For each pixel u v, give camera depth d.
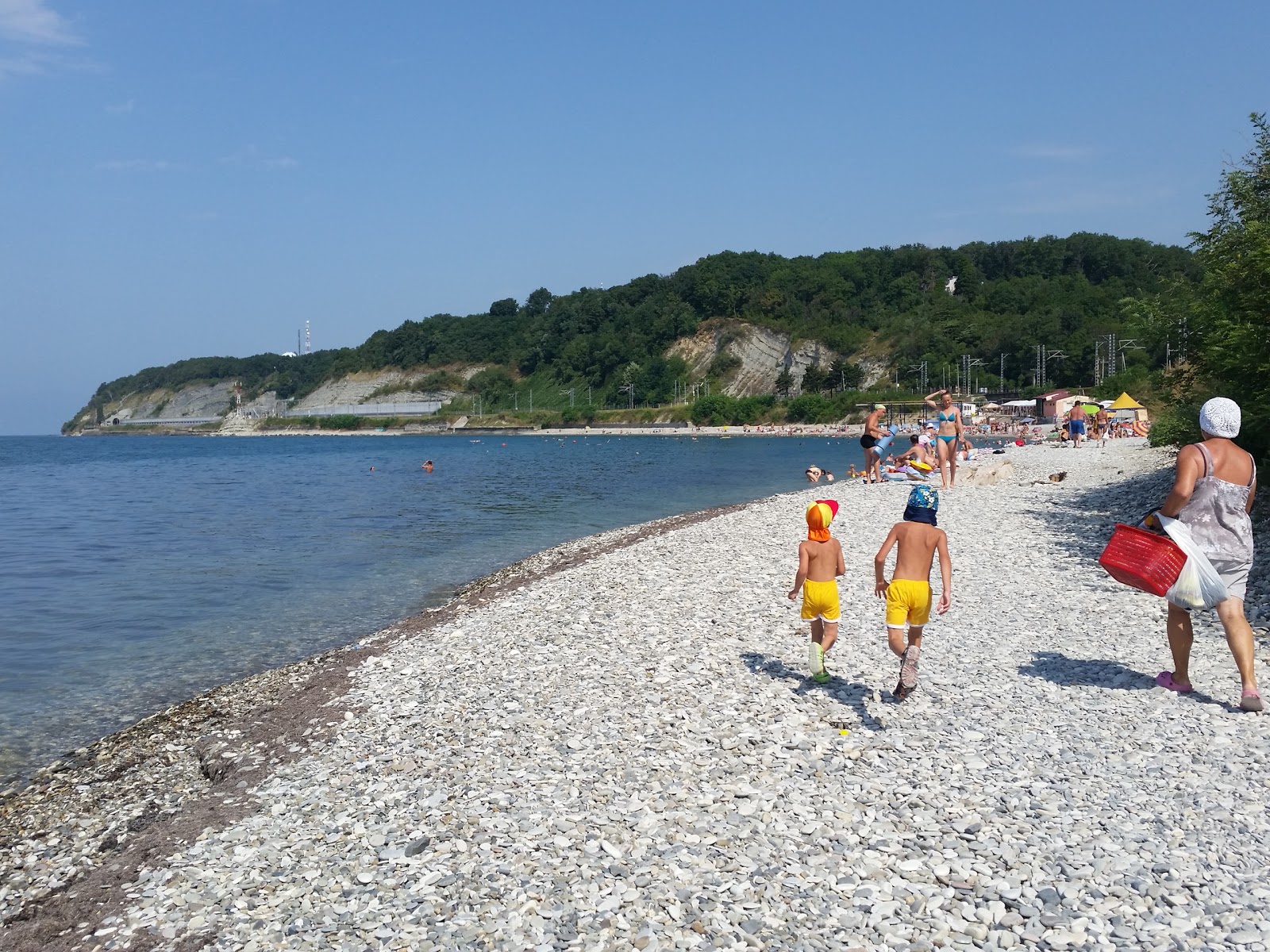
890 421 123.25
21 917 5.93
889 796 6.02
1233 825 5.31
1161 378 19.16
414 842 6.01
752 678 8.89
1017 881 4.84
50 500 42.31
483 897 5.20
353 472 62.81
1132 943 4.24
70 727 10.43
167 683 12.09
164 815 7.59
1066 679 8.20
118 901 5.87
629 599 13.29
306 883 5.70
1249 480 7.20
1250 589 10.90
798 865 5.21
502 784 6.83
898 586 7.77
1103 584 12.24
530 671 9.92
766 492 40.22
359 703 9.74
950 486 25.98
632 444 116.75
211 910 5.52
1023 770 6.30
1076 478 26.22
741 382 188.75
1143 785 5.92
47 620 15.79
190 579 19.69
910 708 7.69
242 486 50.84
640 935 4.62
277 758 8.46
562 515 31.84
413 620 14.39
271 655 13.38
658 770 6.78
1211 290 16.39
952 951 4.30
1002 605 11.34
